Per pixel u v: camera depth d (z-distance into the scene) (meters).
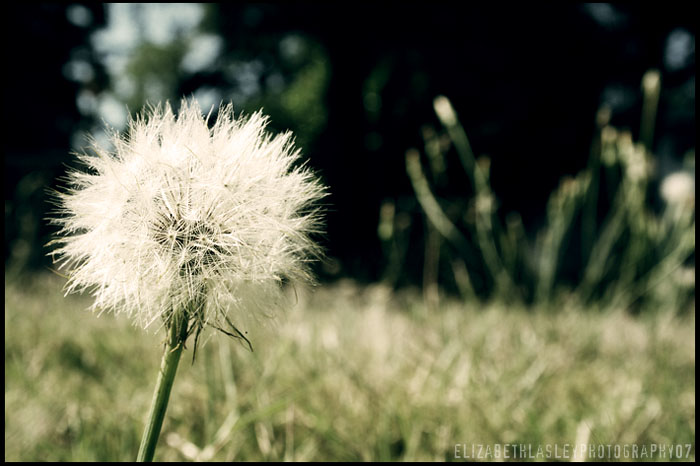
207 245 0.23
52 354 0.48
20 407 0.36
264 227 0.24
